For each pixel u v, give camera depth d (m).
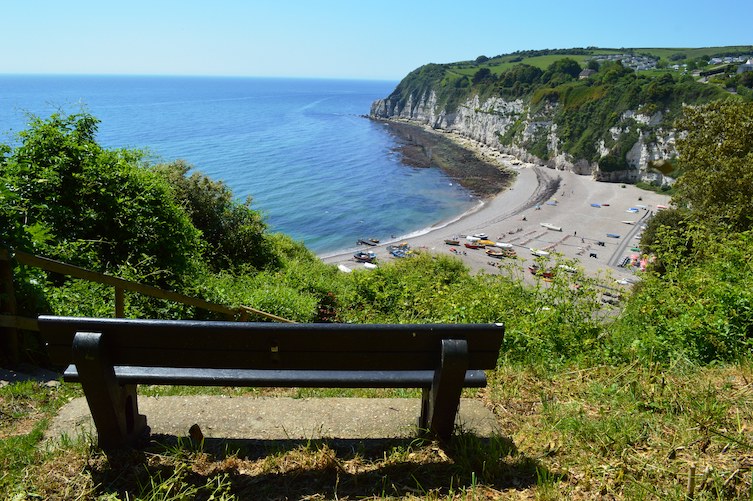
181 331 2.26
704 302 4.75
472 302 6.04
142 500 2.08
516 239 55.50
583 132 100.12
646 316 5.23
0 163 6.79
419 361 2.40
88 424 2.81
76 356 2.21
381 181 84.44
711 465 2.33
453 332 2.34
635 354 4.02
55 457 2.43
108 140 105.12
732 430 2.65
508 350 4.63
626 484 2.25
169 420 2.86
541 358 4.38
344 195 74.19
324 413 2.98
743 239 6.64
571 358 4.37
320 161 98.12
